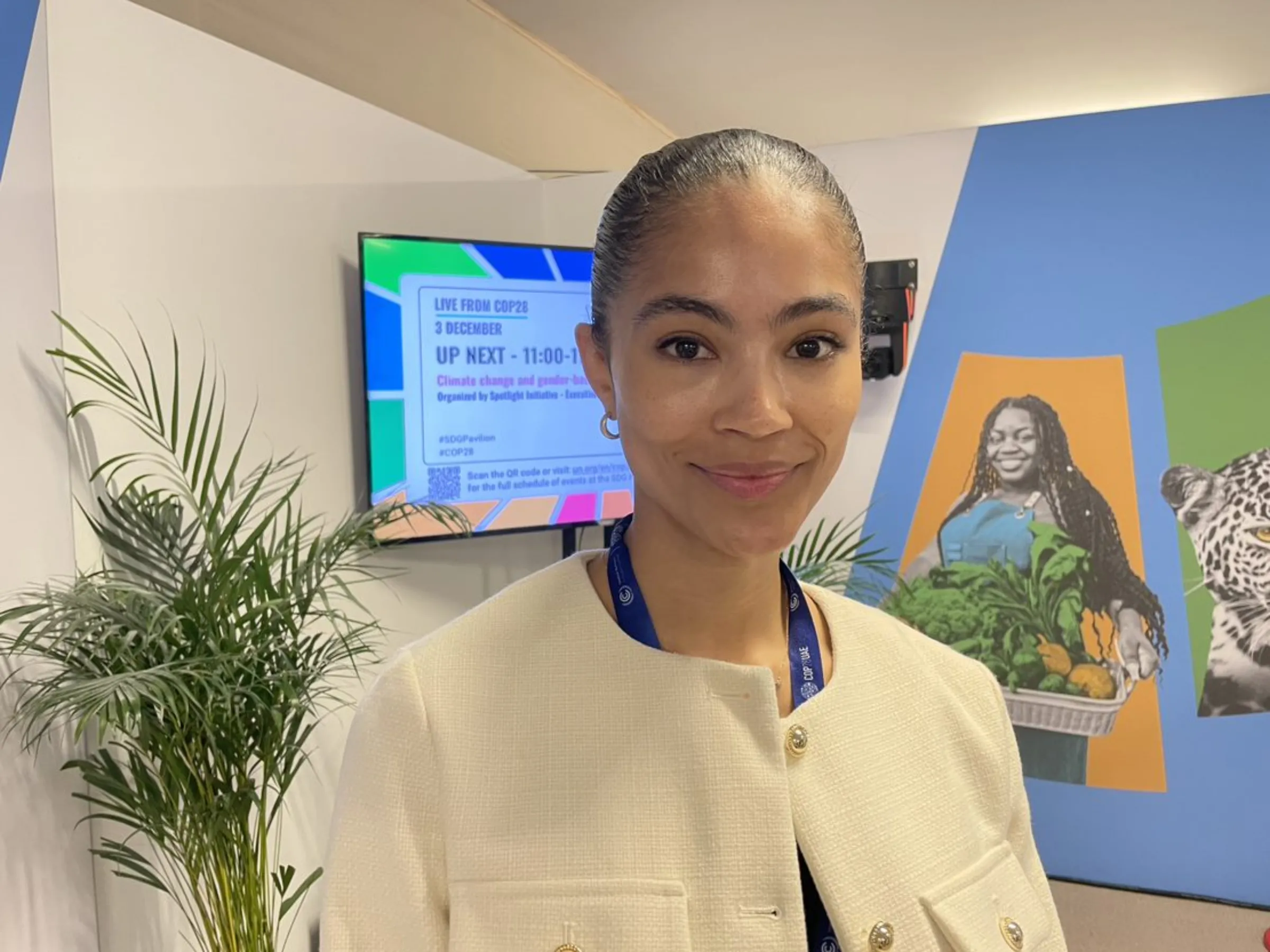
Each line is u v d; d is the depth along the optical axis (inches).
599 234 25.3
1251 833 98.0
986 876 27.6
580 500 111.3
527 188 121.3
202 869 66.4
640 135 173.0
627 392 23.8
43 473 61.8
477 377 101.3
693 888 23.9
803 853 25.1
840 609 30.3
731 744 25.0
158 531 65.4
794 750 25.8
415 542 96.3
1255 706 97.3
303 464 87.7
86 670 58.1
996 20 127.7
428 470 97.5
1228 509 97.6
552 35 133.9
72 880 63.4
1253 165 95.5
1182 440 99.0
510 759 24.9
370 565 95.7
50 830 61.9
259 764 72.6
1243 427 96.9
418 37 128.5
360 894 24.7
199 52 76.7
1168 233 98.7
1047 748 105.0
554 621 26.7
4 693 58.8
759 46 137.2
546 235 124.6
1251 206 95.8
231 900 66.0
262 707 63.0
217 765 63.0
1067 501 103.1
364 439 94.8
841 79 149.9
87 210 66.5
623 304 23.7
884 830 25.9
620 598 27.0
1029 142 103.0
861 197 109.6
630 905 23.3
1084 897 101.0
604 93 155.3
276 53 113.4
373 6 120.6
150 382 71.5
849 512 111.3
